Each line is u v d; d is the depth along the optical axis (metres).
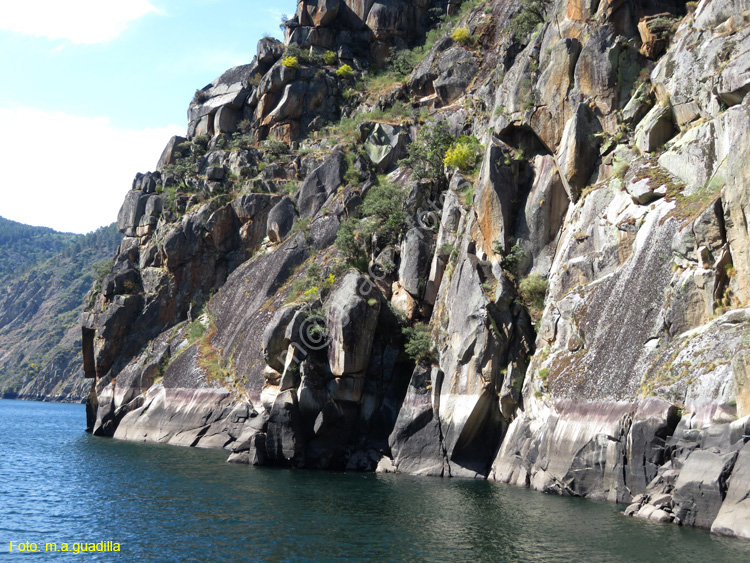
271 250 65.00
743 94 34.16
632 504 28.77
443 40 68.44
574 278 39.41
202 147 78.88
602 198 40.28
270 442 44.72
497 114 49.31
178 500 32.44
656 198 36.69
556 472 34.56
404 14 79.69
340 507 30.78
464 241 46.03
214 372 58.47
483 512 29.55
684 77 38.50
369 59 79.81
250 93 78.94
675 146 37.50
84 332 72.50
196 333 64.25
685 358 29.95
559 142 44.69
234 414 53.00
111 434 64.94
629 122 41.84
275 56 79.25
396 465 43.28
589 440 33.00
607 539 24.42
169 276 69.56
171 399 59.78
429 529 26.58
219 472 41.25
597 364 34.59
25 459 47.25
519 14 55.28
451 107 62.12
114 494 34.00
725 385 27.47
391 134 65.00
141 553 23.77
